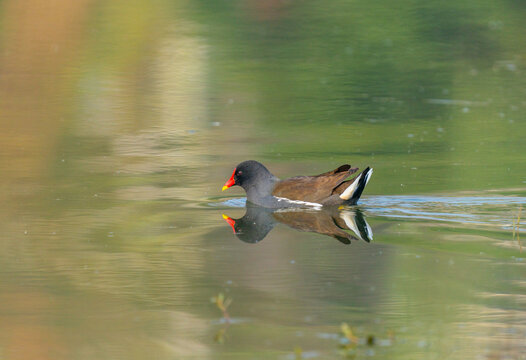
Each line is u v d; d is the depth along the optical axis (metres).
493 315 9.41
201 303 9.88
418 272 10.95
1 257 11.69
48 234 12.83
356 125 22.12
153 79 28.28
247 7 41.62
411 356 8.29
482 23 36.81
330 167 17.64
